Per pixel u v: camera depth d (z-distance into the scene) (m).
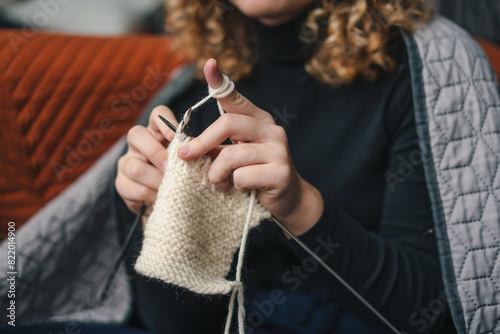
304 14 0.73
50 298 0.77
